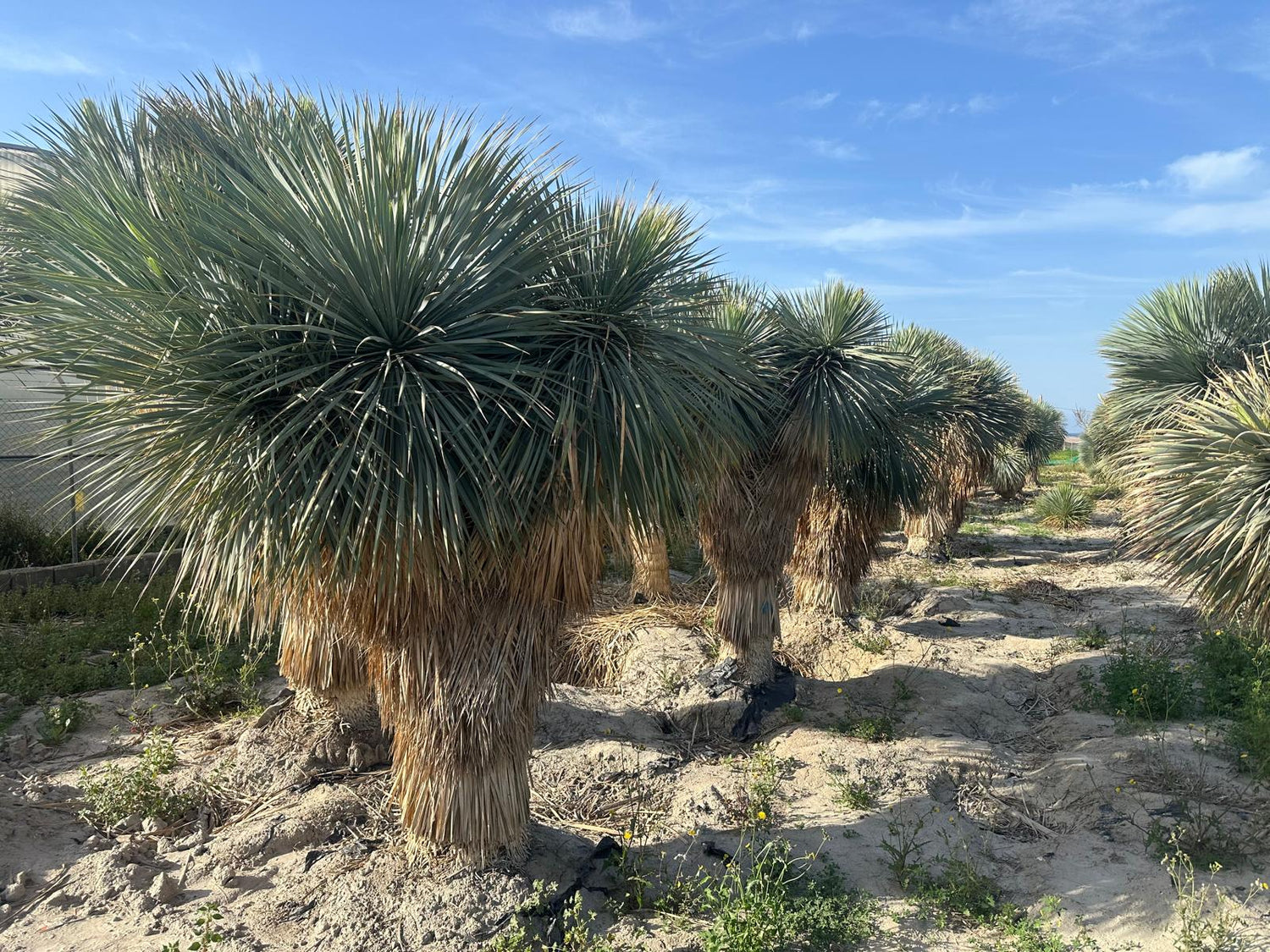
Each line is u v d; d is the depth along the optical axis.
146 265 3.66
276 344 3.57
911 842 5.35
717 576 8.16
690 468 4.46
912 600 12.00
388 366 3.54
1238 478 5.31
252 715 6.84
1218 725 6.77
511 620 4.27
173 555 11.09
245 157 3.88
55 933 4.18
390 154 3.74
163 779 5.84
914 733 7.28
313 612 4.41
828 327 7.45
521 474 3.71
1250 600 5.39
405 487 3.49
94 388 3.63
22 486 10.81
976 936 4.37
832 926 4.26
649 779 6.31
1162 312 10.56
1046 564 16.16
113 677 7.65
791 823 5.66
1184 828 5.18
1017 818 5.79
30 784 5.69
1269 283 10.27
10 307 3.74
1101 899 4.65
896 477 9.41
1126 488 6.72
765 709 7.80
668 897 4.54
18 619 9.33
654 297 4.33
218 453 3.44
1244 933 4.17
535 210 4.05
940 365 14.57
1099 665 8.54
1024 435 26.25
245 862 4.86
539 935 4.15
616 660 9.45
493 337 3.80
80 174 4.91
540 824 5.12
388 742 6.12
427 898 4.23
